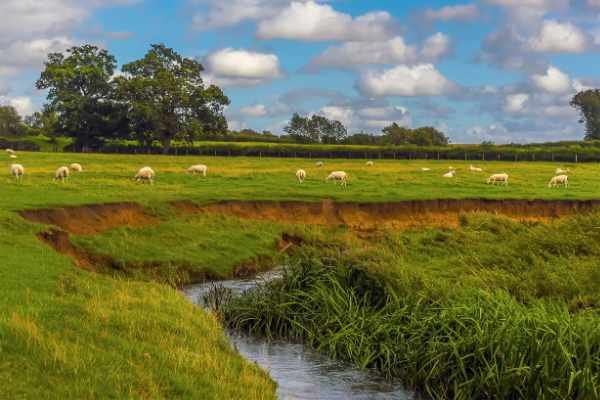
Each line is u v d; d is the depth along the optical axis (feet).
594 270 58.85
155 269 77.61
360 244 96.99
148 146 325.42
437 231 92.38
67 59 353.51
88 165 184.34
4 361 31.78
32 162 191.11
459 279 60.03
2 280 49.42
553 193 142.31
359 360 47.75
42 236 74.74
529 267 64.90
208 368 38.06
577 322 42.09
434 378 42.22
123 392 31.71
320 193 127.85
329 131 558.15
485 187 152.76
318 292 56.70
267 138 475.72
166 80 314.35
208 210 107.86
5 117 465.88
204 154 315.58
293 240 101.55
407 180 164.35
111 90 343.87
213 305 63.10
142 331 41.75
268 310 56.80
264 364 47.78
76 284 52.49
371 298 55.21
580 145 377.50
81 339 37.19
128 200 100.32
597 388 36.52
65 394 30.25
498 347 40.04
